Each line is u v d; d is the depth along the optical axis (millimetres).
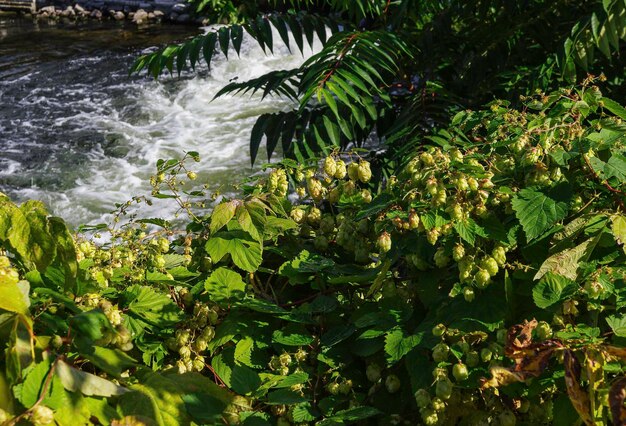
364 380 1762
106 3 16234
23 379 1317
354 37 3418
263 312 1824
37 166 8891
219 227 1807
